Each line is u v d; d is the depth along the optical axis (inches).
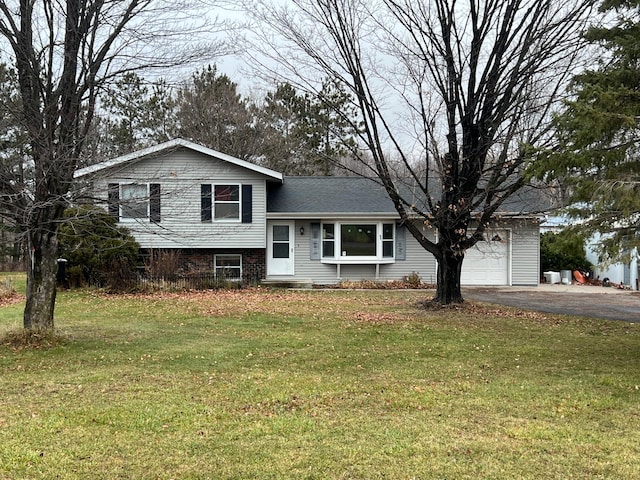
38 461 176.2
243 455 182.5
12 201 332.8
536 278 858.1
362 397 250.7
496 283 863.7
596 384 276.4
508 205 794.8
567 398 251.0
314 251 838.5
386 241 840.3
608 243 306.5
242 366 310.8
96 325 447.8
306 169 1282.0
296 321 473.1
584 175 312.5
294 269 838.5
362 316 503.5
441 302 559.2
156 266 739.4
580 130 303.3
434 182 866.8
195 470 171.0
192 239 746.2
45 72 358.0
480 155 523.5
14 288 753.0
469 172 523.2
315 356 337.7
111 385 267.9
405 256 842.2
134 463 175.9
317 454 183.5
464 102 510.6
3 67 494.0
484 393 258.2
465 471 171.2
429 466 174.4
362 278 844.0
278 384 271.7
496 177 518.9
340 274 842.2
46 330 364.5
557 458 181.3
